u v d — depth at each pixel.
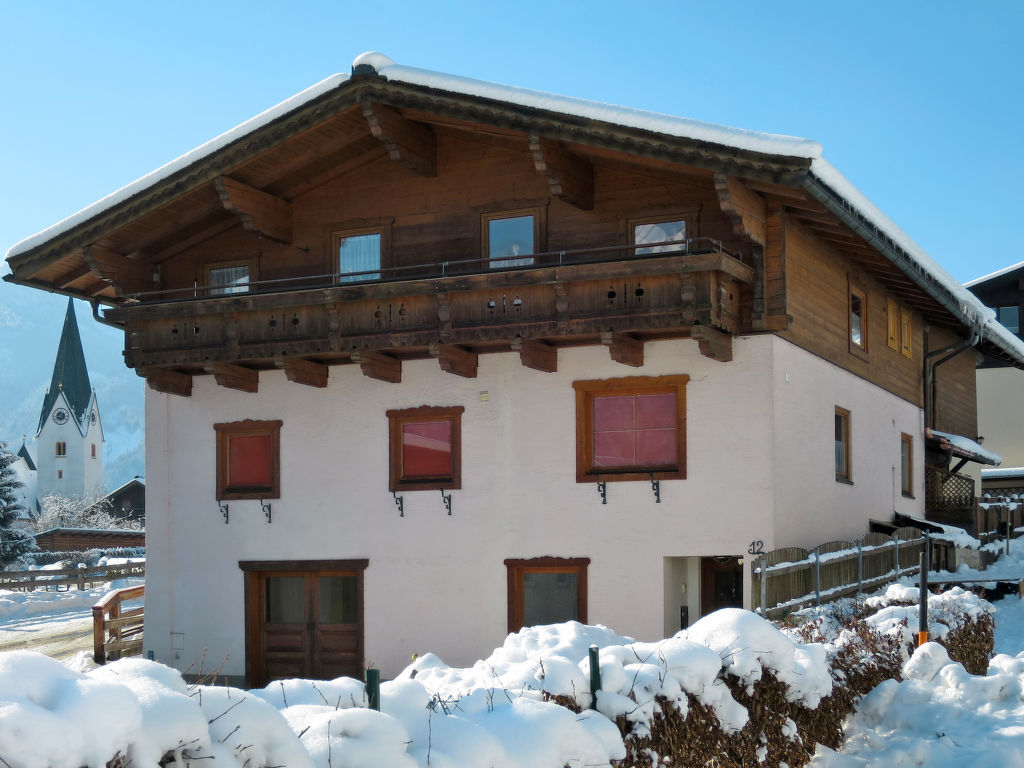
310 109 16.20
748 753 7.88
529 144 15.20
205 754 4.46
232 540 18.00
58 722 3.85
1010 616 17.98
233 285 18.23
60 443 137.00
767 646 8.35
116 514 94.00
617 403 16.11
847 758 9.17
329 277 17.62
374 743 5.19
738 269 14.81
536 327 15.27
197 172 16.83
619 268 14.63
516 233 16.75
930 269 18.84
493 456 16.53
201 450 18.34
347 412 17.44
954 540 20.97
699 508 15.48
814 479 16.77
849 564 16.56
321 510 17.47
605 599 15.82
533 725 5.95
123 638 20.47
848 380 18.61
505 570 16.36
